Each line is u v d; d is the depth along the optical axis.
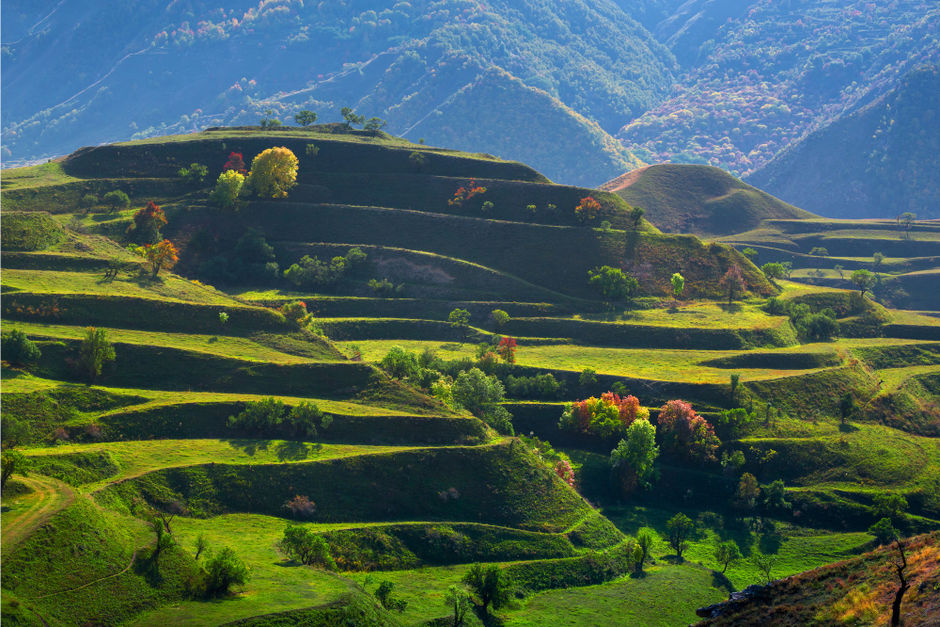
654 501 166.75
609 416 177.62
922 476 171.12
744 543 154.50
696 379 199.12
